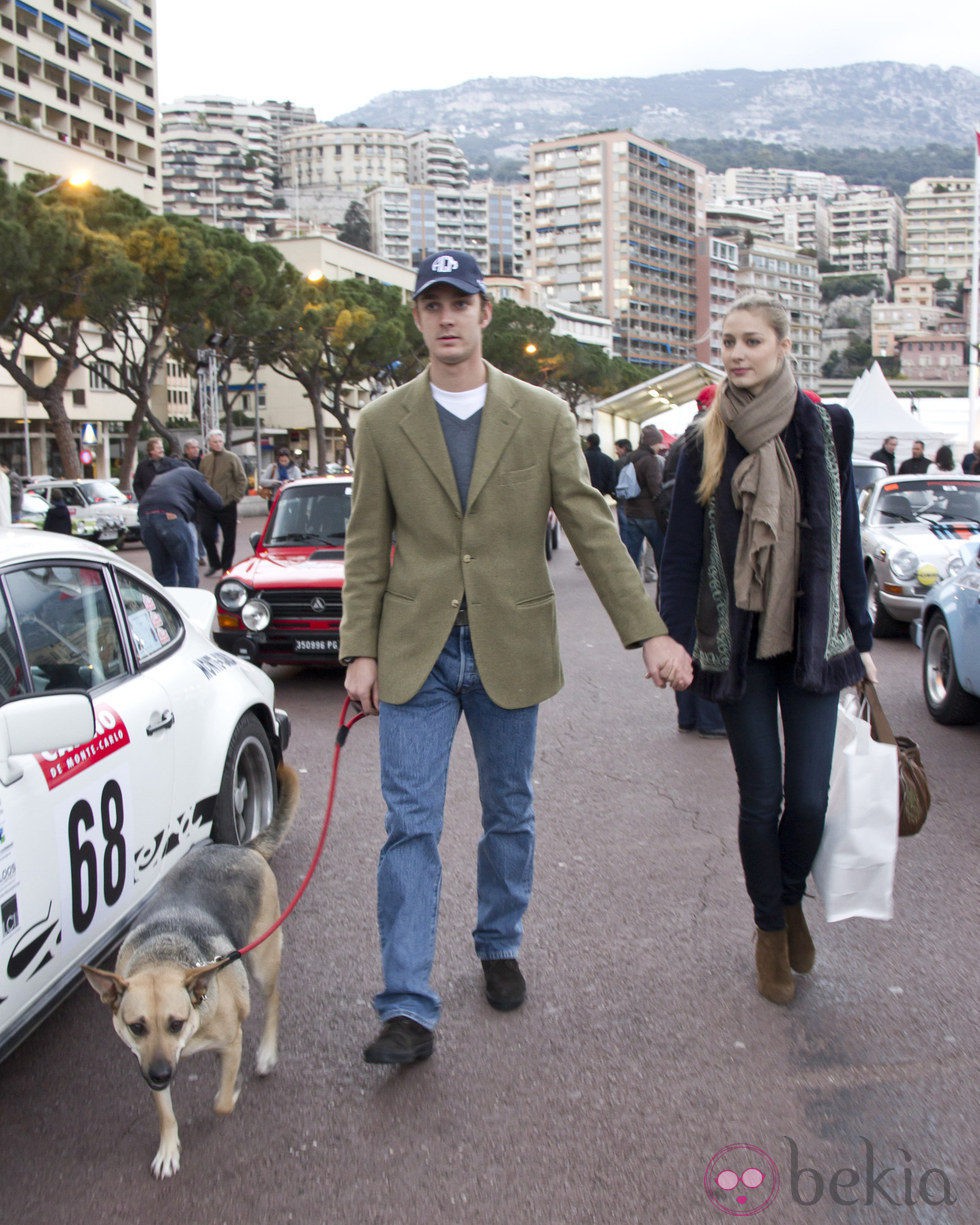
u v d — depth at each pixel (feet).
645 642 11.38
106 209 129.90
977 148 100.94
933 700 26.40
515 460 11.22
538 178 649.20
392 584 11.46
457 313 11.00
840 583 11.53
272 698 17.40
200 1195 9.16
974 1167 9.29
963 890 15.31
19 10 214.90
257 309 143.23
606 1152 9.55
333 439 333.83
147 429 240.53
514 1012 12.06
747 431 11.12
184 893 10.67
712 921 14.37
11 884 9.77
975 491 41.81
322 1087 10.71
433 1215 8.82
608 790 20.53
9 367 120.37
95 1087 10.95
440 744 11.33
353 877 16.22
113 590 13.84
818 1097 10.30
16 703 9.57
